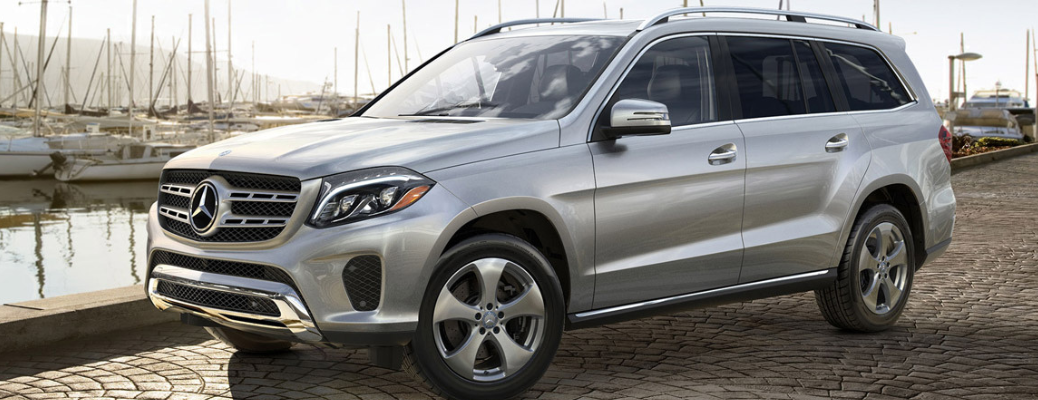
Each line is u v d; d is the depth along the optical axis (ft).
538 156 13.60
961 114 129.59
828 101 17.83
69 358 16.29
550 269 13.61
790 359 16.38
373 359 12.83
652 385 14.62
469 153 13.04
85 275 85.51
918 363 16.15
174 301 13.52
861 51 18.99
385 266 12.22
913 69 19.92
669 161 14.89
